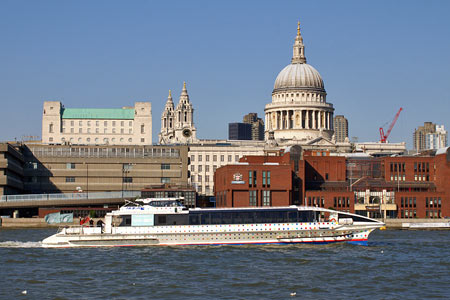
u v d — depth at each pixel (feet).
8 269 370.32
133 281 334.65
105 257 415.85
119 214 474.49
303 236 477.36
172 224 474.90
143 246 469.98
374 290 316.19
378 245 494.59
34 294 304.30
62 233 472.44
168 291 310.86
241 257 414.00
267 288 318.45
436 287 324.60
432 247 489.26
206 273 357.00
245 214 477.36
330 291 312.91
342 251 449.06
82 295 302.45
